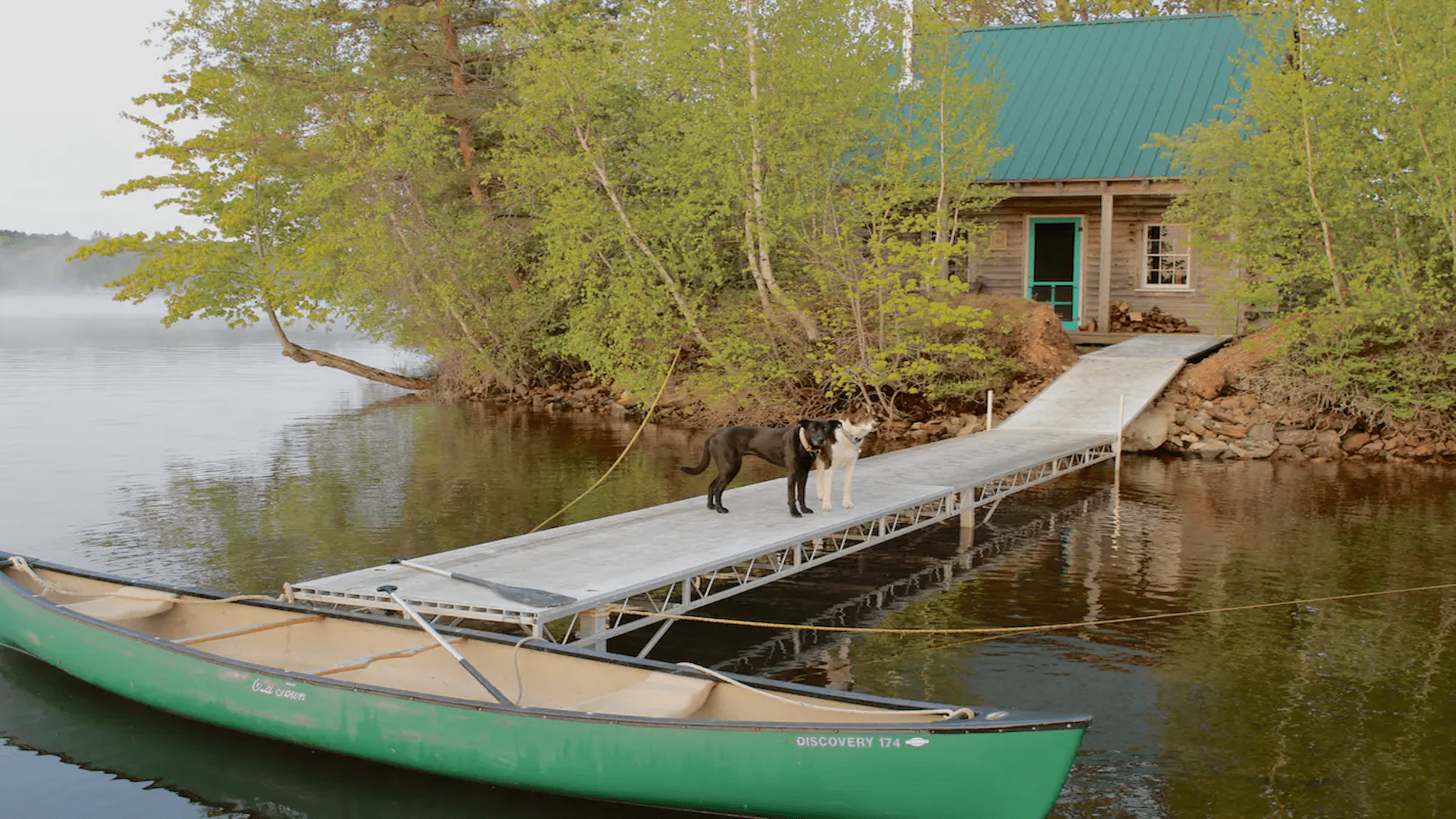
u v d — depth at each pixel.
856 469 14.53
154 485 16.97
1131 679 8.63
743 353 22.42
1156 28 28.66
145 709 8.25
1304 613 10.28
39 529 13.73
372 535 13.42
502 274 29.56
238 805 6.76
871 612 10.54
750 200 21.94
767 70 20.97
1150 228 25.86
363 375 33.16
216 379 36.56
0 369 39.53
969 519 13.77
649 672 7.01
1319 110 18.64
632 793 6.38
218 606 8.81
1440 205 17.58
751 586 10.09
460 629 7.75
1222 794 6.64
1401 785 6.73
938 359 22.05
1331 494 15.91
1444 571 11.64
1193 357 22.14
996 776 5.71
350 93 30.28
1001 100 23.20
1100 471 18.17
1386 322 18.69
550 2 25.55
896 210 22.66
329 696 7.06
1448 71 17.33
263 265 29.77
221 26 30.12
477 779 6.77
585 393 28.73
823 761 5.95
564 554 9.75
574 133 23.17
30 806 6.72
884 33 21.88
